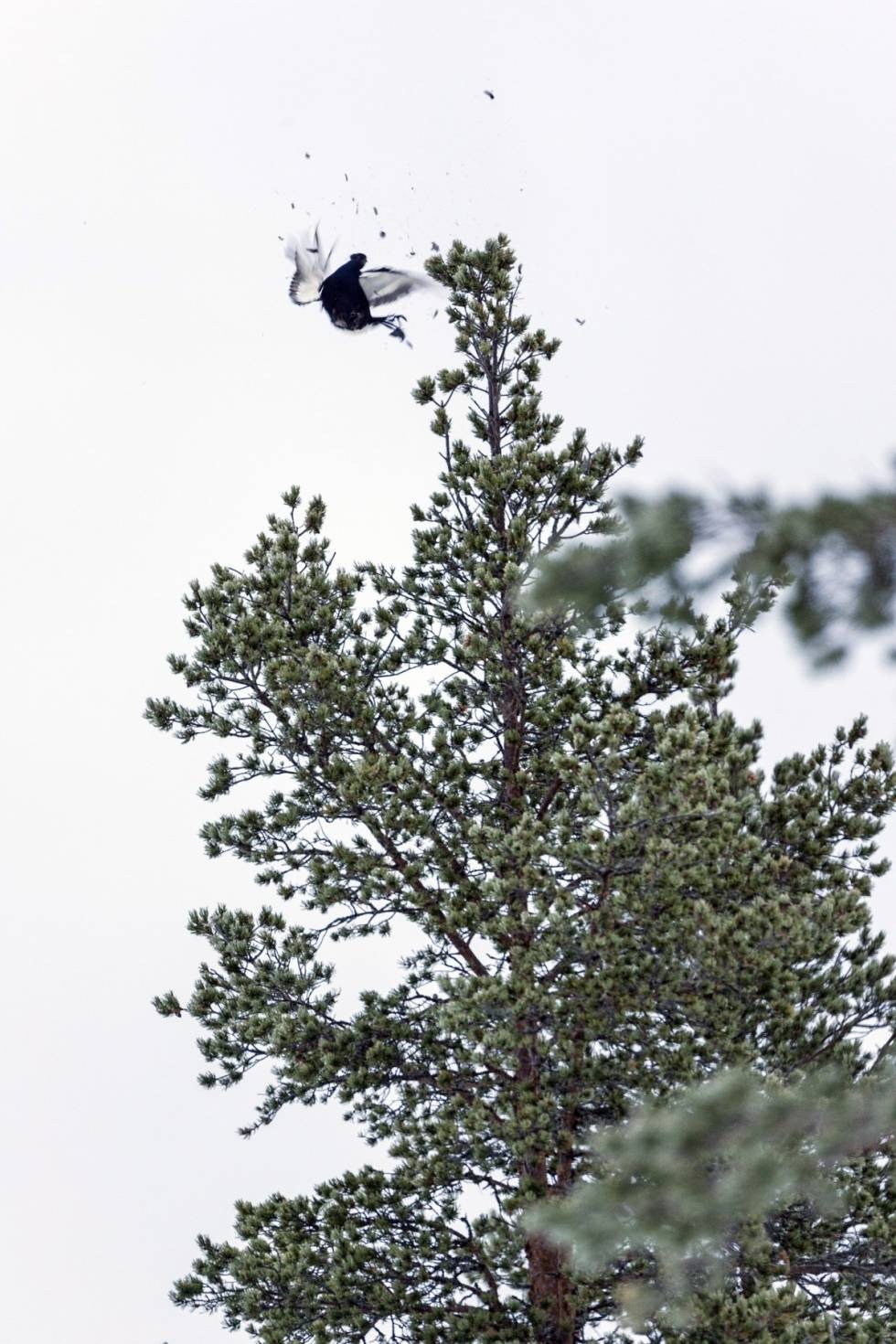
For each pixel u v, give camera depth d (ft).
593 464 176.45
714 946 148.36
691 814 149.38
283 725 168.25
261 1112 169.17
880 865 170.30
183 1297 163.94
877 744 170.40
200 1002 167.43
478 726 176.04
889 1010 169.48
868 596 46.29
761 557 46.42
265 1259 160.04
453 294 183.93
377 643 175.83
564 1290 156.15
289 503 176.65
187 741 172.45
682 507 47.09
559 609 49.78
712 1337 134.31
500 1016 153.58
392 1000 169.07
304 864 169.89
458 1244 162.40
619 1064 154.51
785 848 168.04
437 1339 153.17
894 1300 153.48
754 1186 75.00
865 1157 144.87
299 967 169.07
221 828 169.78
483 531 174.60
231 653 169.07
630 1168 77.15
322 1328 155.22
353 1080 161.58
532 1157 153.79
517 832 152.76
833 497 45.68
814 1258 153.17
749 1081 78.07
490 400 185.16
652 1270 133.69
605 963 151.43
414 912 169.17
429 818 168.14
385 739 174.40
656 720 165.37
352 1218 165.89
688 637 164.96
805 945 152.56
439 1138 158.10
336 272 161.38
